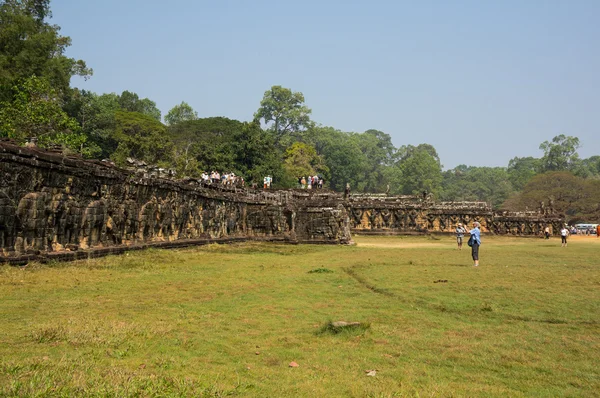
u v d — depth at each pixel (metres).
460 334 11.02
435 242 54.31
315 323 11.93
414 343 10.25
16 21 45.78
